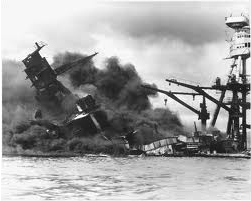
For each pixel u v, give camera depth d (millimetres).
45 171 59219
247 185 47625
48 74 105938
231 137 116500
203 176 56500
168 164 76938
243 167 71812
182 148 107750
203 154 106875
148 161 84625
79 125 103125
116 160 86500
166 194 40656
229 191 42969
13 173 55375
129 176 55156
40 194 39719
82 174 56719
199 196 40000
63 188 43469
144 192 41781
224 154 108812
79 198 38094
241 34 107812
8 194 39281
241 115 115438
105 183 47812
